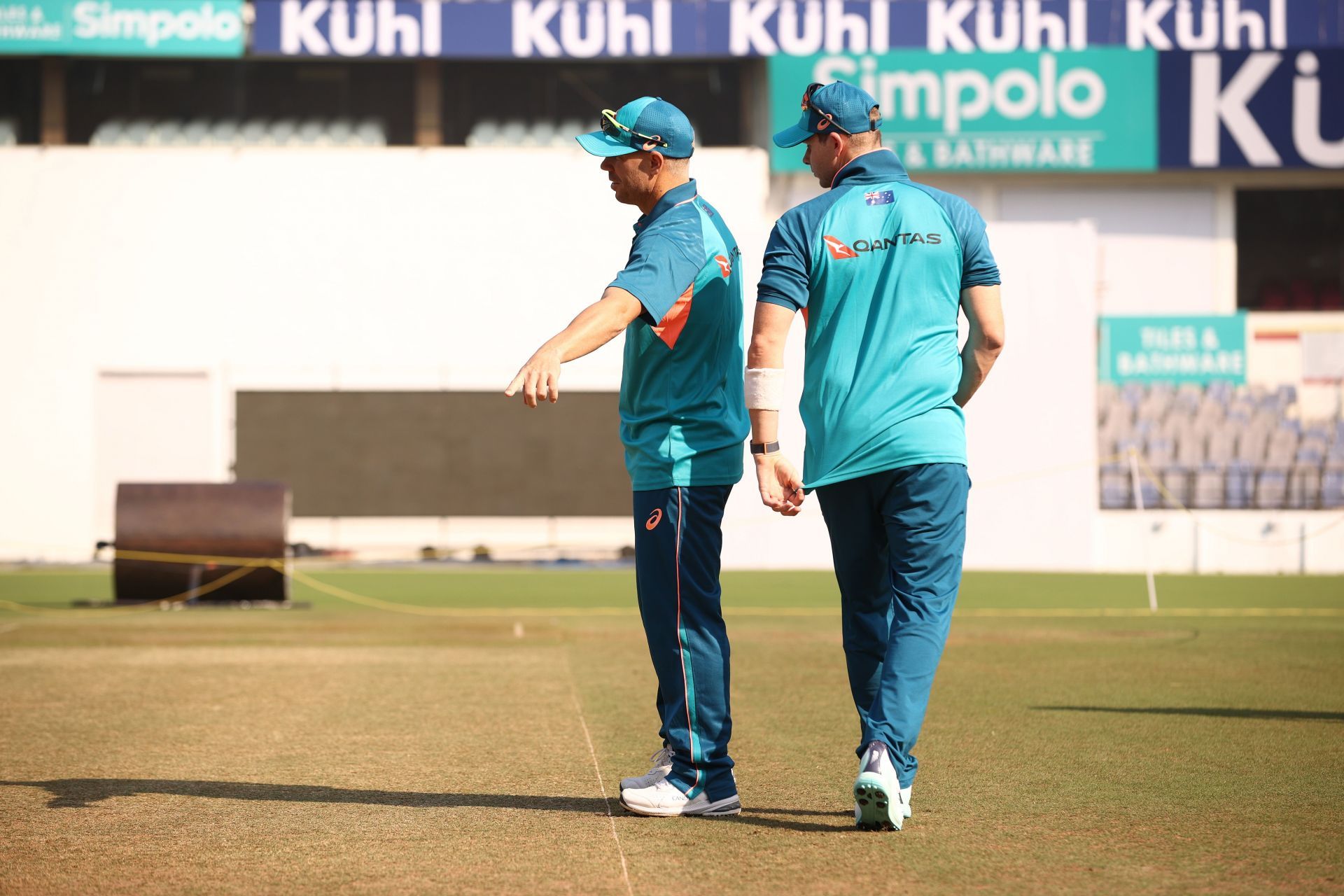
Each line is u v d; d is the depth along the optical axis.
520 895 8.27
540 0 63.81
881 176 10.45
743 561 53.25
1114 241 66.44
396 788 11.81
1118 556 53.59
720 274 10.66
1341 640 26.08
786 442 47.94
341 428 59.47
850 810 10.87
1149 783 11.91
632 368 10.80
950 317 10.30
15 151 58.88
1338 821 10.37
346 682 19.28
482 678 19.92
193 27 63.34
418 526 59.16
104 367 59.12
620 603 37.94
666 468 10.62
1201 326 60.59
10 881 8.67
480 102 68.44
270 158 59.72
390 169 60.09
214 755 13.44
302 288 59.69
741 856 9.26
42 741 14.27
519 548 56.53
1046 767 12.70
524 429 59.50
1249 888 8.39
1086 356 52.81
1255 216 73.38
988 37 64.50
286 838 9.87
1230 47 65.25
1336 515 53.69
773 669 21.39
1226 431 60.41
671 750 10.77
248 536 35.34
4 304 58.88
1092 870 8.85
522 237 60.41
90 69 67.25
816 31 63.62
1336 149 64.12
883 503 10.26
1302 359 65.12
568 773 12.52
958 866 8.96
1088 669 21.20
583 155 60.69
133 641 25.83
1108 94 63.91
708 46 63.56
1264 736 14.57
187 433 59.25
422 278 60.03
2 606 35.84
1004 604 37.91
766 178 62.94
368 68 68.12
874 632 10.61
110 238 59.19
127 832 10.09
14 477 58.81
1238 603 38.06
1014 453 52.88
